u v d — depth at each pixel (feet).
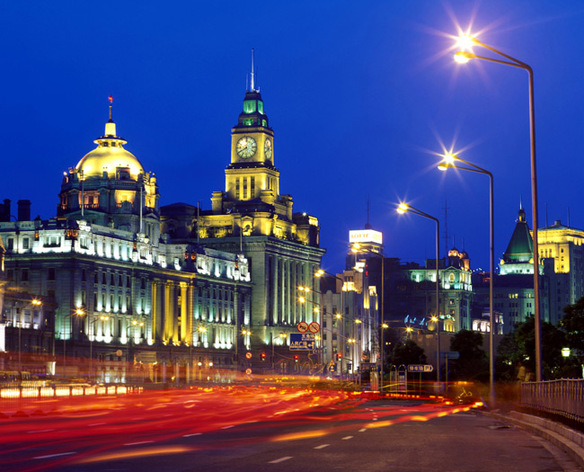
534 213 180.04
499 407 234.99
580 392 127.34
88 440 119.96
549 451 115.44
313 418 182.19
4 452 102.78
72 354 603.26
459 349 449.06
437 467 93.61
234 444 115.44
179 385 560.20
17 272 624.59
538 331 178.09
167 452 104.27
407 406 270.67
